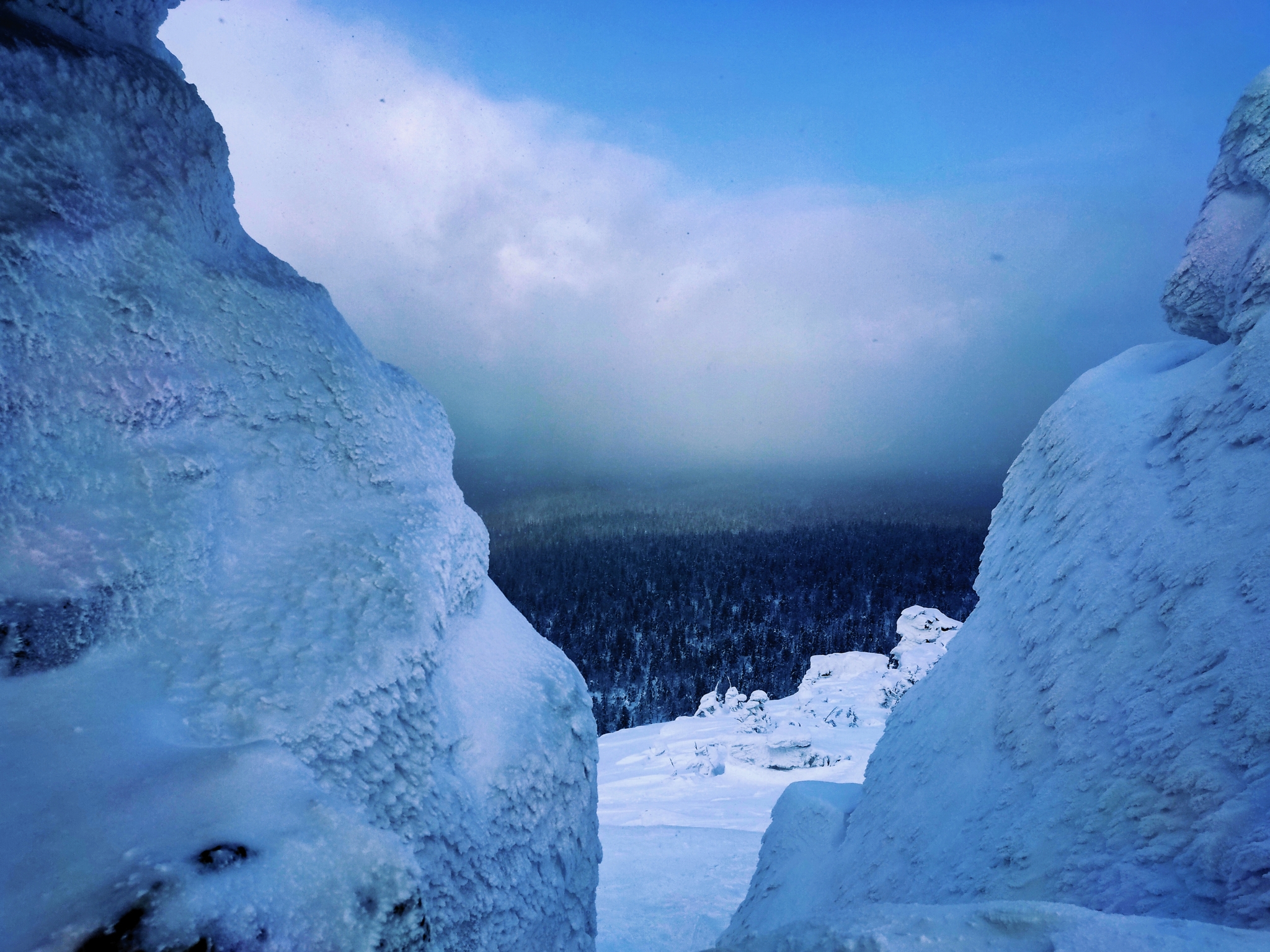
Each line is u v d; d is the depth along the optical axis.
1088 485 3.62
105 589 1.22
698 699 81.88
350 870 0.91
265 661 1.32
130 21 1.62
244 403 1.61
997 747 3.48
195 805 0.93
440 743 1.62
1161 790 2.37
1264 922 1.83
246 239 1.90
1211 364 3.35
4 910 0.76
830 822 5.14
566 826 2.06
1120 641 2.94
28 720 1.04
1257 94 3.28
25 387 1.24
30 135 1.28
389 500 1.85
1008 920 1.59
